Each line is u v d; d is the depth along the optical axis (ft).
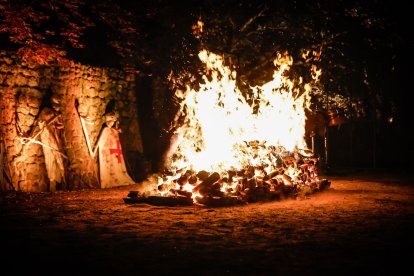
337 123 65.57
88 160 48.39
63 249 20.62
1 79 40.65
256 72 51.88
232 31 50.65
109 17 54.44
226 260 18.80
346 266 17.81
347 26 51.11
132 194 36.14
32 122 43.21
